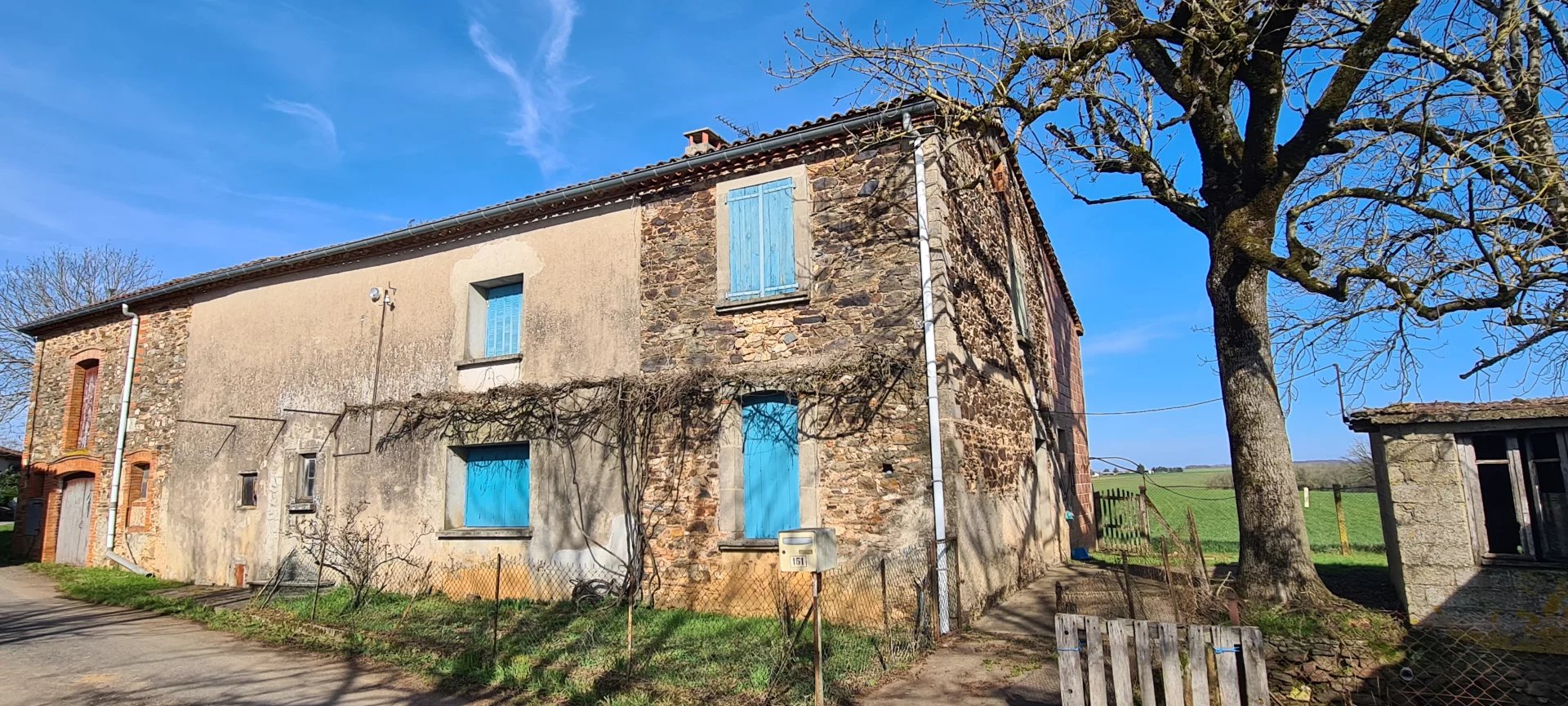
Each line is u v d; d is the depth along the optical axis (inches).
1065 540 567.2
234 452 544.7
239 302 567.2
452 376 469.7
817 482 362.0
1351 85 288.2
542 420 432.5
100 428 636.1
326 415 507.5
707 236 410.6
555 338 442.0
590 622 352.8
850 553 349.4
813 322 376.8
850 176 382.9
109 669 311.3
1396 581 293.7
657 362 411.2
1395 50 301.3
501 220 463.2
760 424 383.2
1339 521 563.5
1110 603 360.5
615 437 410.0
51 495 669.3
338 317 518.9
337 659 325.4
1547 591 236.8
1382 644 247.8
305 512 501.7
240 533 529.7
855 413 358.9
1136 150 351.9
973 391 383.9
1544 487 243.9
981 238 434.9
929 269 355.9
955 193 394.3
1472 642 242.8
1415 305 280.8
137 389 617.3
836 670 271.7
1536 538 243.4
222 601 459.2
